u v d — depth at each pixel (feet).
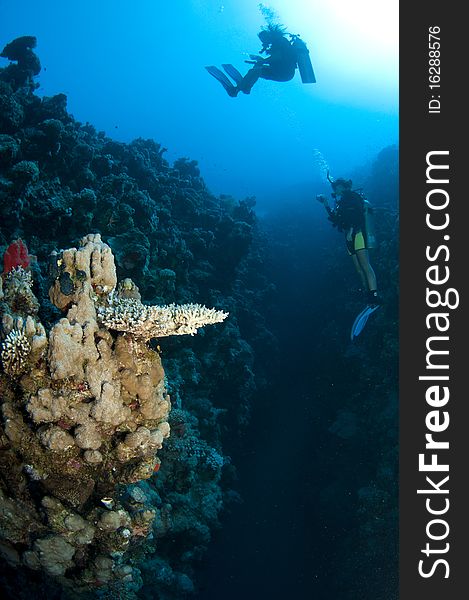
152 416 9.80
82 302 9.66
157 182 40.27
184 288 33.24
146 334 9.27
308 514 27.68
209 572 23.53
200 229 39.86
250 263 48.80
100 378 9.11
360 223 26.61
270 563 24.76
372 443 28.89
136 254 23.30
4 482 10.00
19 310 10.84
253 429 33.73
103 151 40.42
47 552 9.68
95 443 9.20
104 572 10.28
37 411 8.95
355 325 27.43
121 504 10.58
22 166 20.74
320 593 23.21
